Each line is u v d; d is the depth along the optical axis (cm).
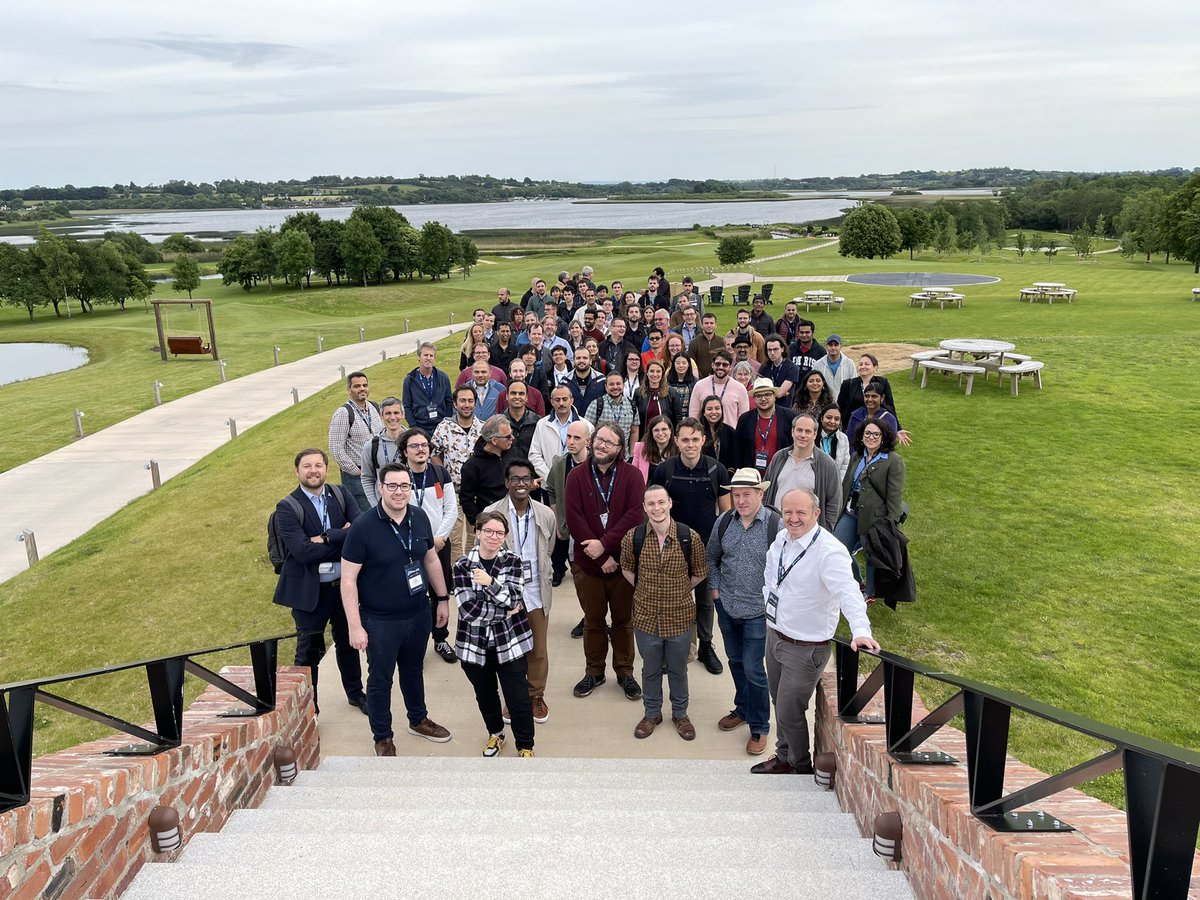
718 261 6625
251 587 938
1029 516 1002
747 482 551
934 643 719
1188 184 6200
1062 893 223
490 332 1252
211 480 1395
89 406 2653
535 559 621
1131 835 202
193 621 859
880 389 810
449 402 988
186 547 1077
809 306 3159
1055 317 2778
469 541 846
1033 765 545
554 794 486
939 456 1246
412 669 600
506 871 353
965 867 298
